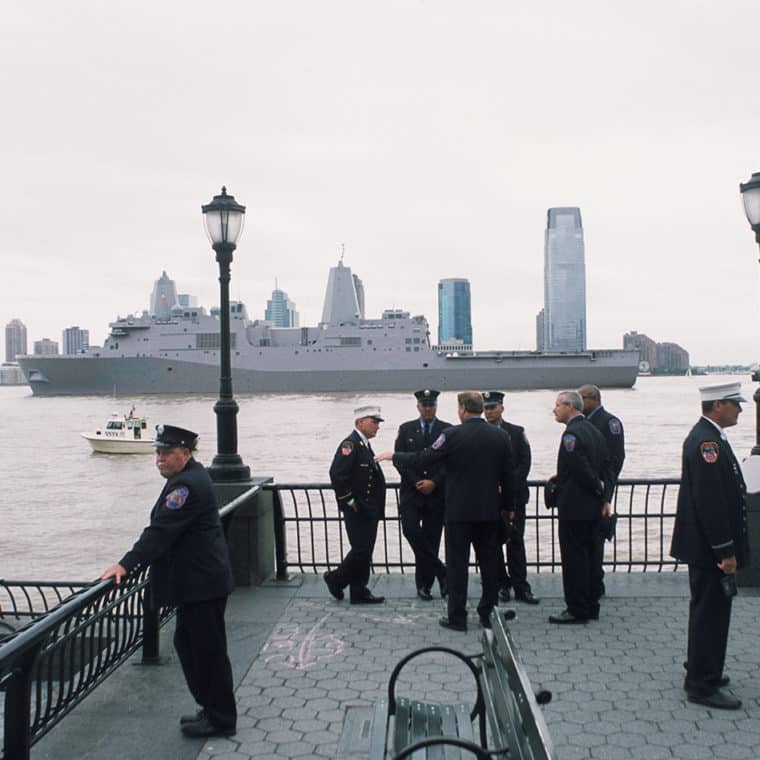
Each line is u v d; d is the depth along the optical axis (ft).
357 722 15.80
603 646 20.35
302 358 436.76
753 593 24.93
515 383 444.55
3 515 94.43
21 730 12.48
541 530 66.49
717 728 15.34
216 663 15.28
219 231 27.14
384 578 28.04
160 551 14.67
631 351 455.22
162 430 15.44
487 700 12.20
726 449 17.01
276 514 27.63
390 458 24.39
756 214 28.04
